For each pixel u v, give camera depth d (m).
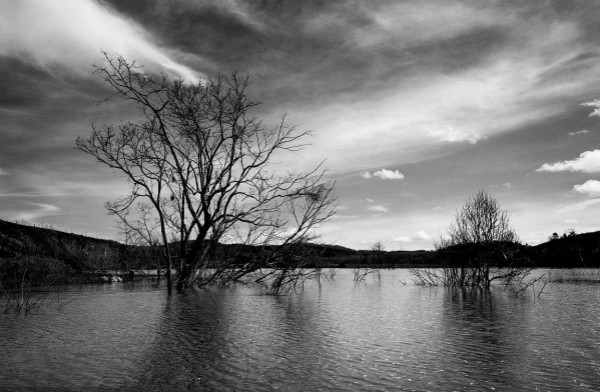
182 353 8.27
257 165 24.05
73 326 11.27
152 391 6.08
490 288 24.33
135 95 22.64
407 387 6.19
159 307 15.29
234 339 9.60
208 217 23.59
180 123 23.50
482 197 25.31
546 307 15.13
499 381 6.44
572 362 7.48
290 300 17.78
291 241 23.84
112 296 19.44
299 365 7.39
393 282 30.06
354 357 7.93
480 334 10.09
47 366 7.34
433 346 8.81
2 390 6.12
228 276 25.17
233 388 6.20
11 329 10.83
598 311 13.98
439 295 20.11
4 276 24.88
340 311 14.31
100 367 7.29
